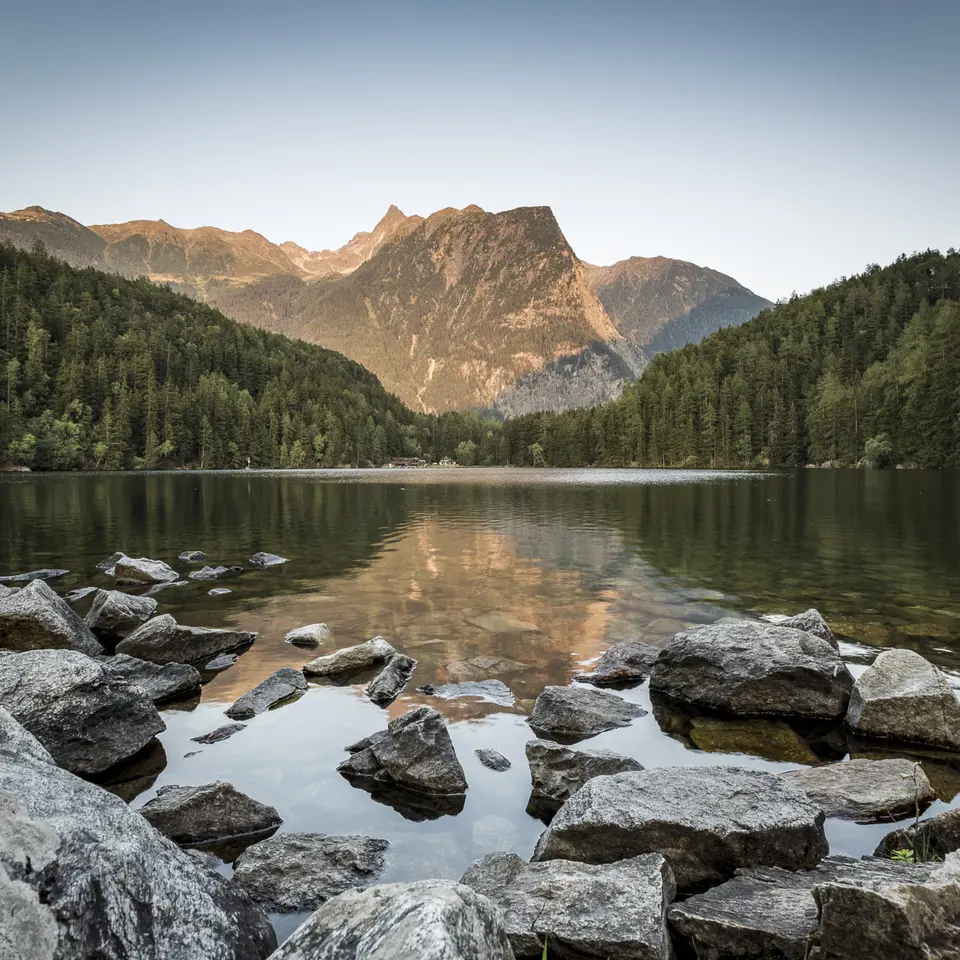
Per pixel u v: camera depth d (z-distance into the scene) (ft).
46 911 10.89
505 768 24.53
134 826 14.56
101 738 25.40
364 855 18.57
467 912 10.84
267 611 48.03
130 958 11.34
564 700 28.96
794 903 14.69
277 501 166.91
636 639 40.68
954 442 372.99
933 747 26.21
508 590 55.16
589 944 13.62
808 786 21.77
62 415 479.41
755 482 266.77
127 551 78.13
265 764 25.09
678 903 15.11
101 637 42.60
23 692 25.31
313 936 10.84
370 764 24.58
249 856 18.17
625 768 22.99
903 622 43.45
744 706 30.07
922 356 434.71
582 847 17.87
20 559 72.13
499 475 408.46
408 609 48.47
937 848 17.67
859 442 465.47
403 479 336.08
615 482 282.15
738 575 61.16
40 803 13.79
